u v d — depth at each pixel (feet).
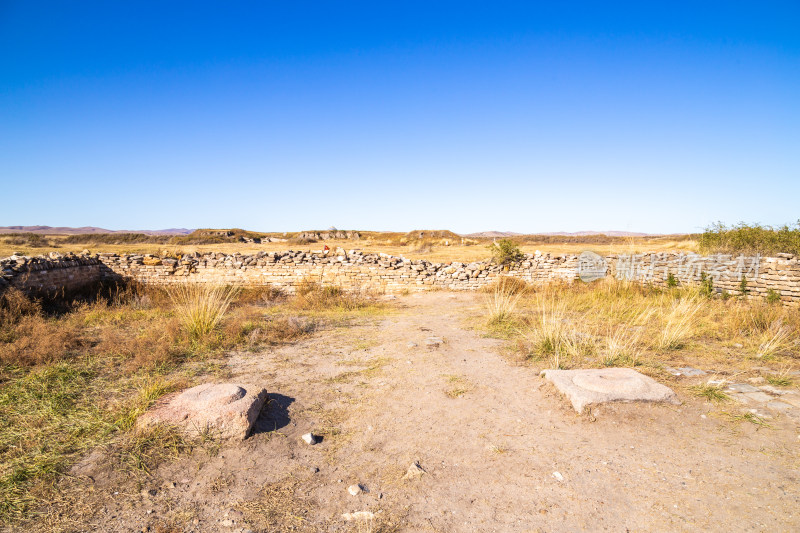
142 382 17.07
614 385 15.37
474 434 13.38
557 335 22.40
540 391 16.60
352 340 25.39
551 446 12.52
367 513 9.57
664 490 10.30
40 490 10.08
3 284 31.32
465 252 126.11
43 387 16.16
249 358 21.38
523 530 9.06
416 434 13.42
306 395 16.49
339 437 13.23
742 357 20.58
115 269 49.37
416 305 42.60
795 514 9.26
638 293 43.60
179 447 12.19
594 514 9.51
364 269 51.85
